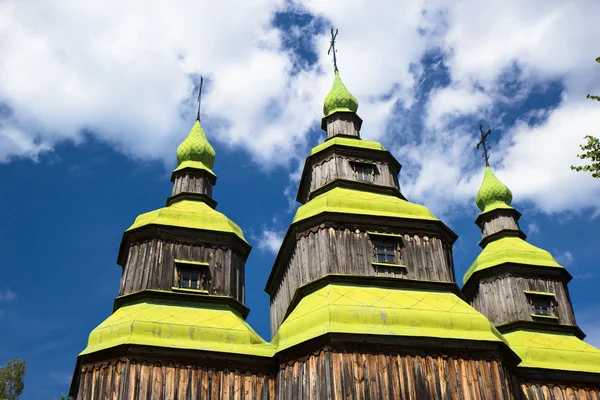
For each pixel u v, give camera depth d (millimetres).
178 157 40500
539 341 35406
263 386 28656
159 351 28047
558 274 38875
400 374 26297
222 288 32781
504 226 42219
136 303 31125
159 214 34062
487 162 45531
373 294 29312
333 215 31734
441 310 28531
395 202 33125
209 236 34062
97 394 27234
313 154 37281
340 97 41188
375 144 37812
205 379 28109
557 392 32562
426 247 31984
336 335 26422
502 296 38062
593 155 23953
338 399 25359
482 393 26594
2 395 45781
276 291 37375
